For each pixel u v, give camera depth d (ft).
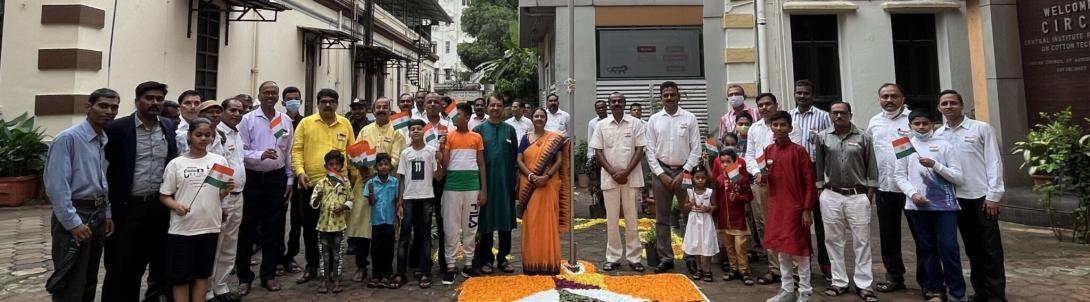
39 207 26.08
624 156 16.25
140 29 30.17
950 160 12.68
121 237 11.15
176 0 32.30
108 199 11.02
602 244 20.06
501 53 93.86
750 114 17.88
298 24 44.45
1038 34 25.29
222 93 35.81
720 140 19.30
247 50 38.37
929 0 26.50
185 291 11.40
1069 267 15.66
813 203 12.70
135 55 29.94
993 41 25.89
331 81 50.26
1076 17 24.03
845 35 26.66
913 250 18.24
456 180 14.99
